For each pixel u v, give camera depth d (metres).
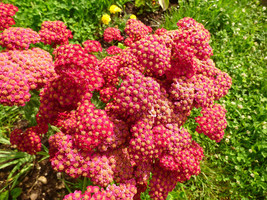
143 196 0.39
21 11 0.53
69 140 0.26
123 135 0.27
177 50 0.26
